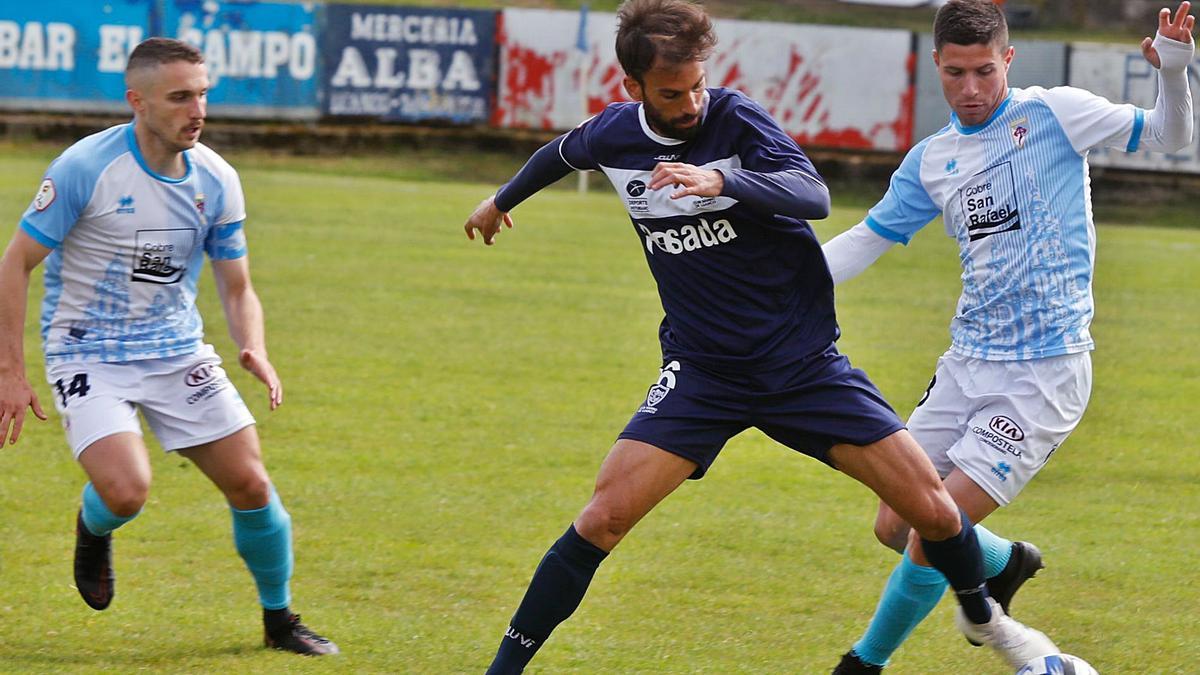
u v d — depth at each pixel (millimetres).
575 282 31922
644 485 9195
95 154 10219
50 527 14062
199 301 28250
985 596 9711
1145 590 13195
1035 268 10273
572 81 57844
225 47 55781
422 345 24578
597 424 19672
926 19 75500
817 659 11125
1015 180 10344
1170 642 11672
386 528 14609
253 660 10594
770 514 15648
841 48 55656
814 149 57000
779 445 19266
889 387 22828
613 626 11867
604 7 77000
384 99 57656
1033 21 77500
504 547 14094
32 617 11398
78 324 10477
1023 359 10305
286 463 17125
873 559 14031
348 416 19625
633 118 9266
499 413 20109
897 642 10250
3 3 53438
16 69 53938
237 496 10523
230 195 10750
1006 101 10461
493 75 57969
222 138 56812
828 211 8805
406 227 39375
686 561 13828
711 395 9281
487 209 10344
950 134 10695
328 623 11617
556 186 55781
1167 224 52156
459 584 12875
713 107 9055
